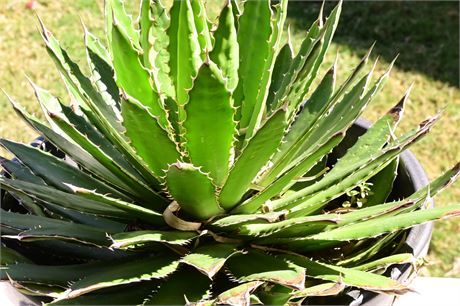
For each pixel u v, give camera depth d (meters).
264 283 0.98
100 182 1.07
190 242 1.00
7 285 1.00
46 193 0.98
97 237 0.95
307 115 1.11
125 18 1.03
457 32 2.50
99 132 1.12
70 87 1.04
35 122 1.02
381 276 0.91
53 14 2.63
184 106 0.85
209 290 0.96
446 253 1.69
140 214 0.97
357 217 0.95
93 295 0.97
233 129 0.89
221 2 2.55
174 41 0.97
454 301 1.33
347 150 1.20
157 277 0.91
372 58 2.39
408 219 0.92
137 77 0.90
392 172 1.12
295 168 0.94
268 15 0.99
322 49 1.05
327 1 2.74
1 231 1.05
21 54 2.41
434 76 2.29
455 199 1.81
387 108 2.14
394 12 2.62
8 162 1.16
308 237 0.97
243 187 0.94
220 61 0.94
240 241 1.00
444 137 2.03
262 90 1.03
